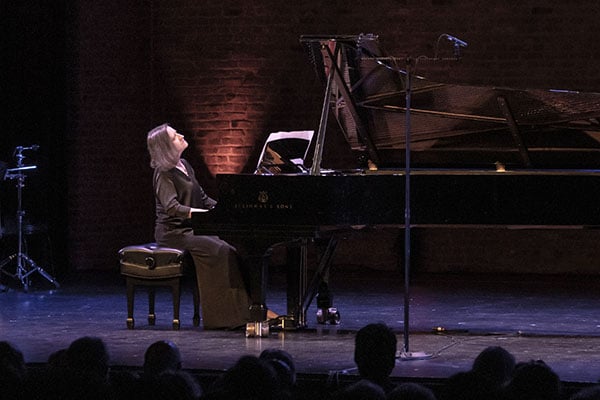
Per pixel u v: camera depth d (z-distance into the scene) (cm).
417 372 934
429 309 1402
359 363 707
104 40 1838
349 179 1119
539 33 1797
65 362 620
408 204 1019
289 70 1864
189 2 1877
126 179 1877
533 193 1124
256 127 1875
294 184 1122
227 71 1875
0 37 1733
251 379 533
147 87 1898
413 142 1202
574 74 1791
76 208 1827
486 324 1266
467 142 1199
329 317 1256
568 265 1803
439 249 1839
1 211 1722
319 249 1220
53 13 1784
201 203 1258
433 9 1820
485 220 1124
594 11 1783
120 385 525
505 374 632
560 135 1184
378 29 1838
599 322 1284
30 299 1483
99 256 1850
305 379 916
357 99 1158
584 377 910
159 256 1196
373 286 1645
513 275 1791
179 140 1231
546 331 1205
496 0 1803
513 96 1134
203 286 1203
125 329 1208
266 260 1143
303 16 1853
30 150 1767
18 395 516
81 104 1820
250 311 1144
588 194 1121
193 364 973
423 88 1131
